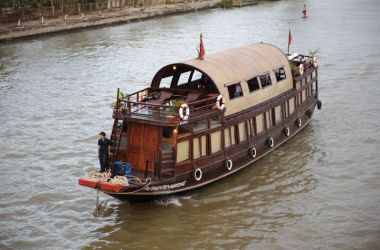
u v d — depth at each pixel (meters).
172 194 23.41
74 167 27.23
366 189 24.53
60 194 24.27
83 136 31.67
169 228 21.33
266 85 28.05
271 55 29.39
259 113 26.95
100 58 55.56
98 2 92.19
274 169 26.78
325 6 104.38
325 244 20.16
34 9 77.75
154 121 22.30
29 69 50.44
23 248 19.98
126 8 96.31
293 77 30.64
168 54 57.50
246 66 26.84
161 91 25.70
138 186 21.50
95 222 21.81
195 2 109.31
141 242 20.38
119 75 47.88
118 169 22.28
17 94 41.41
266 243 20.31
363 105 36.94
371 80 43.69
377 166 26.95
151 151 22.70
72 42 65.56
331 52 56.09
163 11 92.44
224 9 103.75
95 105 38.25
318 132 31.98
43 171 26.75
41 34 68.75
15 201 23.59
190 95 24.66
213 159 24.19
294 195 24.09
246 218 22.14
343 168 26.84
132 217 22.12
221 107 24.03
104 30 76.00
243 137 26.14
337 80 43.91
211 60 25.75
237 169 25.83
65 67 51.25
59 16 81.56
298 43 62.88
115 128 23.38
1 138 31.31
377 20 80.38
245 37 68.38
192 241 20.47
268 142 27.91
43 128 33.19
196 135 23.23
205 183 24.12
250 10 100.94
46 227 21.50
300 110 31.53
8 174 26.36
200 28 77.25
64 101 39.34
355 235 20.69
